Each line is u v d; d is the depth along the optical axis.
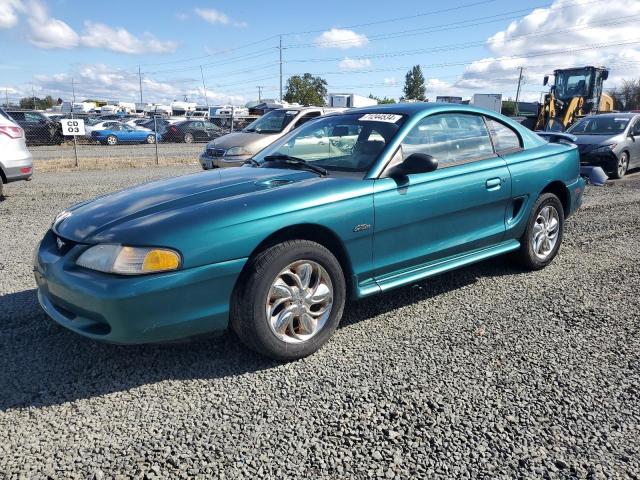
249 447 2.37
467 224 4.05
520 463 2.27
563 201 5.05
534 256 4.74
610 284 4.52
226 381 2.94
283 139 4.50
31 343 3.37
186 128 27.59
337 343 3.40
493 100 29.22
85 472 2.21
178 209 3.02
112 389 2.85
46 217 7.27
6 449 2.35
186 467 2.24
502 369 3.06
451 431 2.48
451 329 3.61
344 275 3.45
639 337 3.48
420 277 3.76
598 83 20.70
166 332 2.80
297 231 3.16
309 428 2.51
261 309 2.96
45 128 24.20
